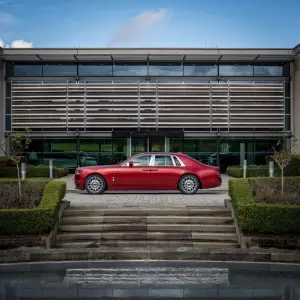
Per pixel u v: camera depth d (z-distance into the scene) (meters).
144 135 27.19
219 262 7.41
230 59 27.73
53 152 27.72
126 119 27.72
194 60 27.97
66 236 8.74
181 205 10.38
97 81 27.89
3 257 7.48
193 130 27.77
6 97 27.81
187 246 8.53
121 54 26.62
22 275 6.58
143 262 7.39
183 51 26.83
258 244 8.19
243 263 7.35
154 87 27.81
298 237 8.22
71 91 27.77
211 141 27.81
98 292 5.62
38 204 9.27
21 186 10.19
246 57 27.25
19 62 28.00
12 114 27.72
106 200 13.14
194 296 5.45
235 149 27.83
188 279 6.32
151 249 7.82
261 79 28.02
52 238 8.48
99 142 27.72
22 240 8.12
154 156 15.45
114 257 7.60
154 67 28.08
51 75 27.97
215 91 27.84
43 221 8.27
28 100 27.77
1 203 9.16
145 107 27.75
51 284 6.04
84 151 27.70
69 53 26.61
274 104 28.00
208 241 8.71
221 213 9.67
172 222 9.37
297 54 26.70
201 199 13.49
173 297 5.40
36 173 22.66
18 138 17.45
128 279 6.30
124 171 15.17
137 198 13.85
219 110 27.83
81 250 7.73
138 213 9.72
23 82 27.83
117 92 27.81
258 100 27.94
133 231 9.05
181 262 7.40
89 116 27.72
